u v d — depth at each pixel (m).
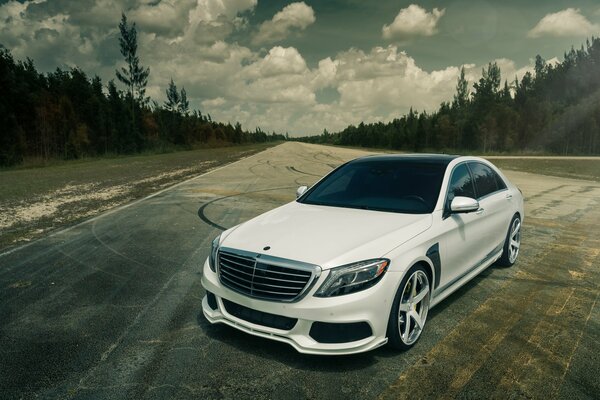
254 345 3.29
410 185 4.11
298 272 2.94
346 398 2.63
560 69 119.75
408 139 95.94
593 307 4.06
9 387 2.74
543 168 25.20
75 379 2.83
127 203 10.30
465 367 2.98
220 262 3.34
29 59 49.28
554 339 3.40
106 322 3.71
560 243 6.57
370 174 4.46
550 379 2.83
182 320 3.76
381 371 2.93
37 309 3.99
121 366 2.99
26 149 37.59
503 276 5.00
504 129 78.06
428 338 3.42
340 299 2.86
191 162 28.92
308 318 2.88
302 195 4.53
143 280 4.80
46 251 5.99
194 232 7.16
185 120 76.50
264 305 3.01
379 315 2.95
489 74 111.94
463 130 83.56
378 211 3.83
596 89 110.38
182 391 2.70
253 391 2.70
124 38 56.41
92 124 49.00
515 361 3.06
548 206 10.20
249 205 9.96
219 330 3.56
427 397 2.64
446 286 3.84
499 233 4.95
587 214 9.06
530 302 4.19
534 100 87.94
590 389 2.71
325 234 3.31
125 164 28.23
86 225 7.73
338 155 38.38
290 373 2.91
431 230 3.54
